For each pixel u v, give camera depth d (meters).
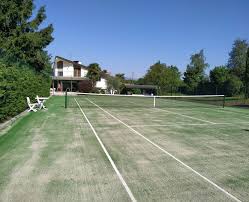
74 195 6.86
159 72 90.25
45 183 7.55
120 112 24.89
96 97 56.50
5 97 15.92
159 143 12.41
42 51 38.62
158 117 21.59
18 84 19.73
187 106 34.06
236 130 16.19
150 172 8.60
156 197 6.85
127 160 9.77
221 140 13.33
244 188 7.52
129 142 12.48
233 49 71.62
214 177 8.30
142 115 22.77
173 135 14.30
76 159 9.75
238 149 11.66
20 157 9.82
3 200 6.50
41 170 8.53
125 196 6.87
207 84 62.03
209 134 14.79
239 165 9.49
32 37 32.88
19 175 8.07
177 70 98.81
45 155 10.13
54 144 11.81
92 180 7.85
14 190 7.05
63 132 14.48
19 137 13.03
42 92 38.66
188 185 7.64
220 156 10.54
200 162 9.73
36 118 19.38
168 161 9.76
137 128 16.17
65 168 8.78
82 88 77.81
